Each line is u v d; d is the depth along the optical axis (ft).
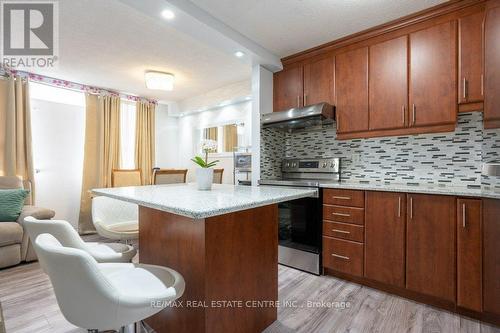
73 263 2.55
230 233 4.44
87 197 12.72
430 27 6.89
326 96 8.86
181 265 4.45
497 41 4.97
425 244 6.20
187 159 16.48
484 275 5.32
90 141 12.92
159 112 16.28
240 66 10.50
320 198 8.07
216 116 14.66
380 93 7.72
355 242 7.33
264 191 5.30
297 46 8.89
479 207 5.49
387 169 8.65
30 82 11.43
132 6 6.04
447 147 7.57
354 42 8.18
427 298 6.36
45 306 6.13
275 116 9.34
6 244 8.21
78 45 8.65
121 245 5.38
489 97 5.13
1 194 8.81
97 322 2.76
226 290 4.37
